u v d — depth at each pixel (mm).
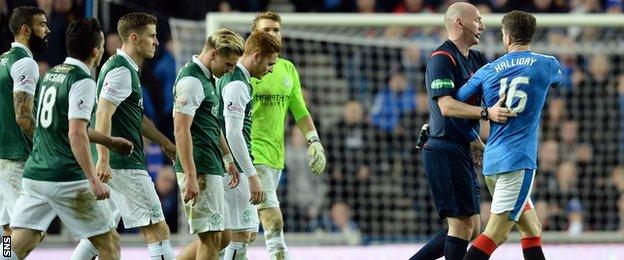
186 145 29406
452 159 31781
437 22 43656
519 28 30875
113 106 29859
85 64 28891
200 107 30250
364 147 52688
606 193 52312
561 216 51344
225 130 31484
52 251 42938
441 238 33938
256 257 41750
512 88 30453
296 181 51500
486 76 30781
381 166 52625
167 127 51688
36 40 32594
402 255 42938
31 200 29688
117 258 30047
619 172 52062
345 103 54219
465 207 31922
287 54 54438
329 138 53031
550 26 45250
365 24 43906
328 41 53406
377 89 54781
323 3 59062
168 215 50156
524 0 55969
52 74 29094
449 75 31203
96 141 29188
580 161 52219
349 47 54844
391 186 52469
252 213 32375
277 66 34312
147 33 30625
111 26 52094
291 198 51344
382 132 52688
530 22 30938
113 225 30219
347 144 52625
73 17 48906
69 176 29047
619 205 51812
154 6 54469
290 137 51812
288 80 34469
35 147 29484
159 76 52062
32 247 30000
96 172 29000
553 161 51781
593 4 56938
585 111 53000
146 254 42406
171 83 52156
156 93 51719
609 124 52875
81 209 29297
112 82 29891
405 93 53094
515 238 49250
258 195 30859
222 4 56656
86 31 28797
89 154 28344
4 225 33500
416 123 52906
